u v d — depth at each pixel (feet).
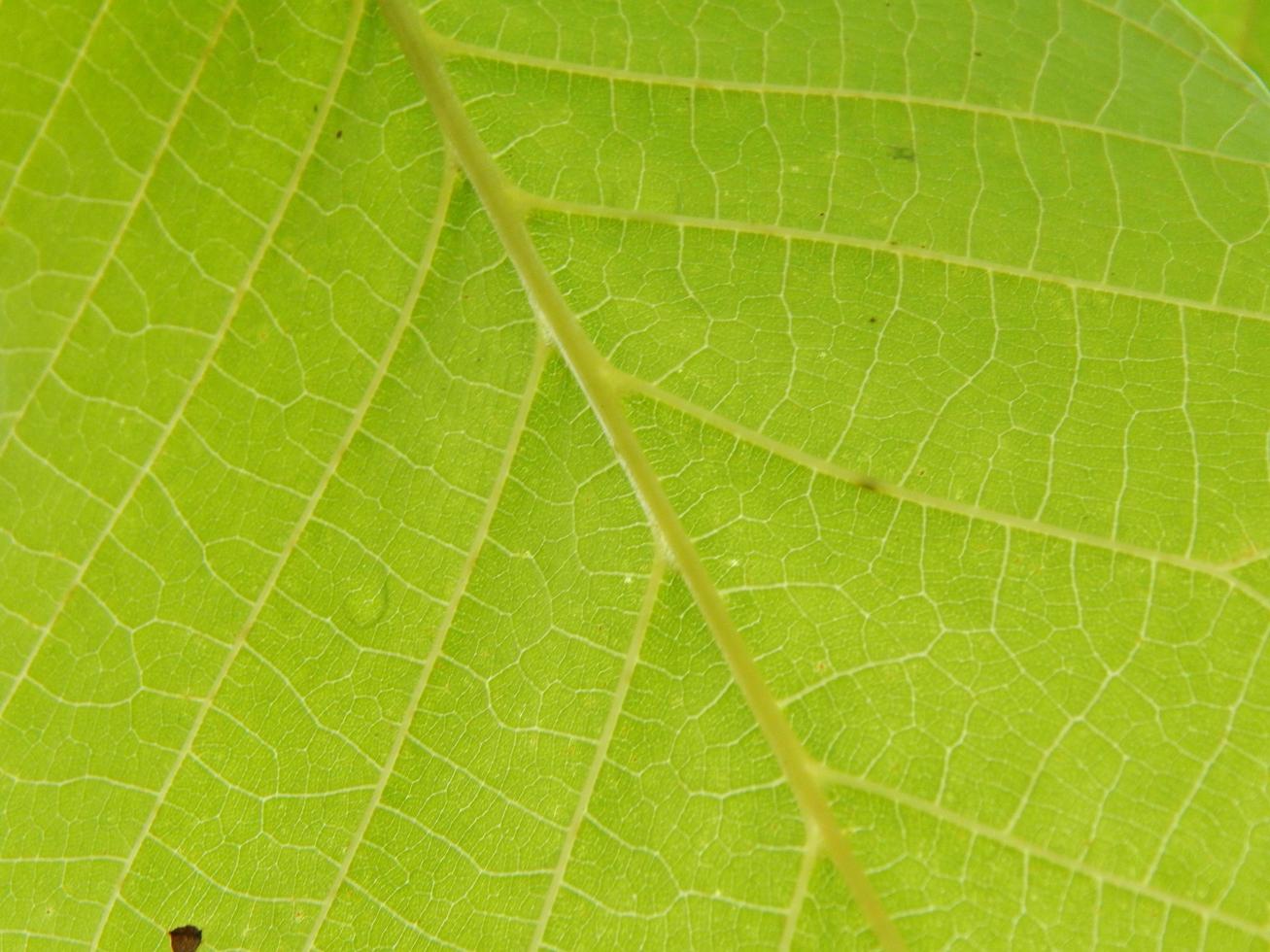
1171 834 0.70
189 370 0.73
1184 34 0.74
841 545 0.72
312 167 0.73
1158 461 0.72
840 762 0.71
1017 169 0.73
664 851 0.72
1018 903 0.70
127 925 0.73
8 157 0.73
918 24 0.74
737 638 0.72
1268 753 0.70
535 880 0.72
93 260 0.73
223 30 0.73
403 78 0.73
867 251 0.73
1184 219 0.73
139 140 0.73
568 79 0.73
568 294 0.73
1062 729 0.71
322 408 0.73
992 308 0.72
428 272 0.73
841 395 0.72
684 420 0.72
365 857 0.73
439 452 0.73
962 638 0.71
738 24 0.74
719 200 0.73
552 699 0.72
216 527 0.73
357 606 0.73
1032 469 0.72
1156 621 0.71
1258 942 0.70
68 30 0.73
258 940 0.73
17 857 0.73
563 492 0.73
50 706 0.73
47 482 0.73
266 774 0.73
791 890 0.71
